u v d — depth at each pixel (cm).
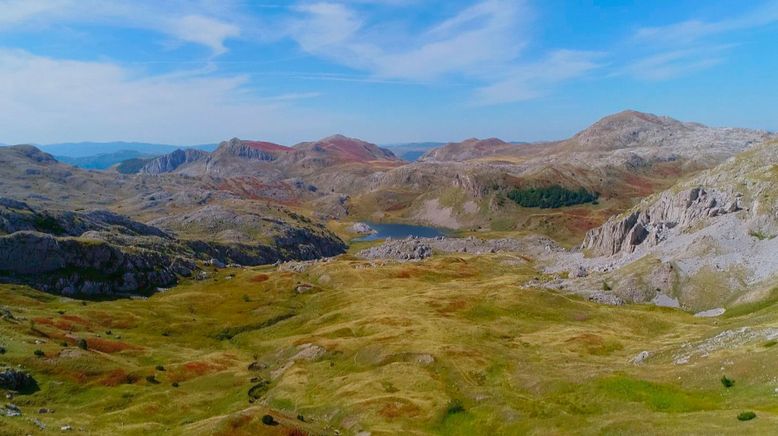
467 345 11588
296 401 9656
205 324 16400
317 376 10925
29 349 10525
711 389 6450
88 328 14300
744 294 14988
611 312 15525
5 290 16550
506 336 13188
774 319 9988
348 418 8275
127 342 13512
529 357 10725
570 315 15562
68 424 7762
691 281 16900
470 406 8169
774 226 17550
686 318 14838
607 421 6134
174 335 15350
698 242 18588
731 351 7519
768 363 6350
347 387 9725
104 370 10481
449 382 9481
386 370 10331
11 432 5756
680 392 6638
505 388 8694
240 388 10806
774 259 16000
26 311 14650
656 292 17212
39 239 18988
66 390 9394
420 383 9444
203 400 9919
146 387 10244
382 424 7881
